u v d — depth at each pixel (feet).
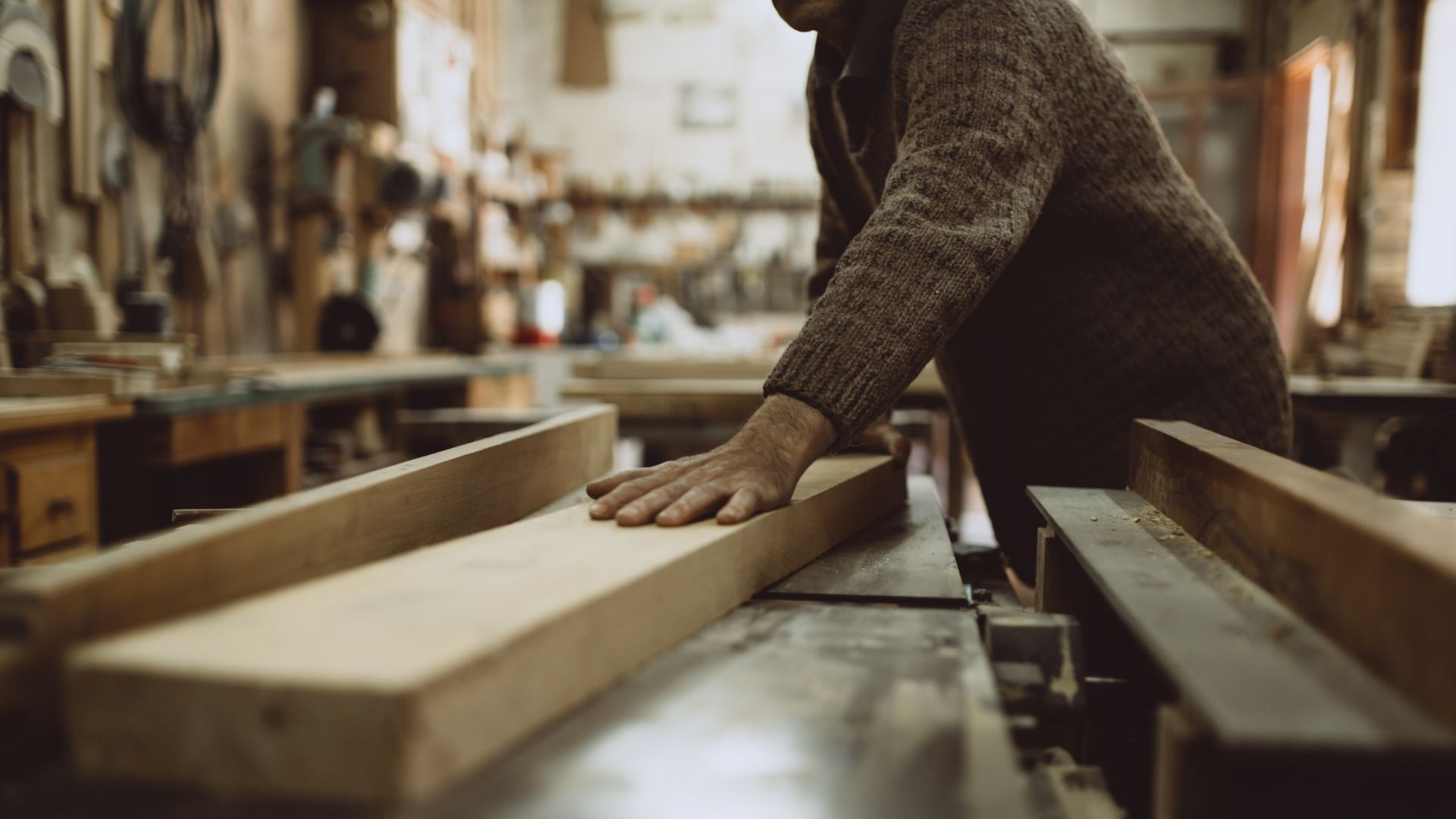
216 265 12.98
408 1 16.24
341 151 14.43
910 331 3.07
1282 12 21.38
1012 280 4.34
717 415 9.04
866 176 4.51
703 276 25.61
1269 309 4.53
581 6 26.07
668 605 2.31
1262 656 1.77
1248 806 1.63
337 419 12.60
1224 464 2.53
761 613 2.67
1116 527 2.91
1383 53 17.12
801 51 25.81
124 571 1.89
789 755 1.71
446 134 18.13
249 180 14.15
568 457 4.28
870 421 3.13
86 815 1.44
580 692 1.94
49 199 9.78
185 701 1.51
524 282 22.63
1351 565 1.79
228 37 13.57
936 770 1.66
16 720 1.66
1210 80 23.16
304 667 1.54
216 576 2.13
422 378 11.86
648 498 2.85
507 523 3.59
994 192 3.33
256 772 1.49
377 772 1.47
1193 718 1.70
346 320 14.64
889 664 2.19
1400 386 12.00
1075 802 2.07
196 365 10.04
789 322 25.34
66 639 1.76
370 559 2.71
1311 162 20.63
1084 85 3.89
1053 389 4.44
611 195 25.66
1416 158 16.88
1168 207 4.15
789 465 3.04
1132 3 23.30
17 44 8.79
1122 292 4.19
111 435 7.54
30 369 7.50
